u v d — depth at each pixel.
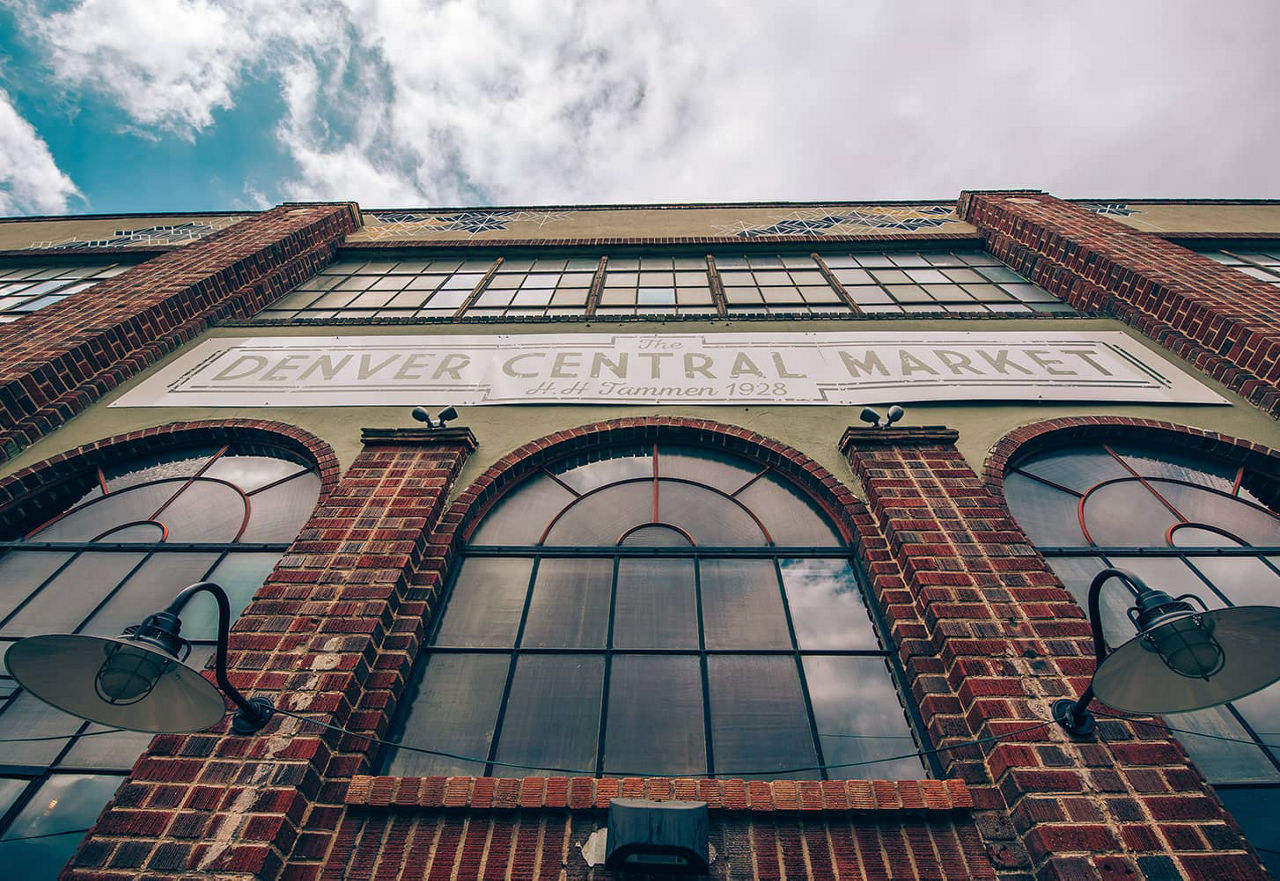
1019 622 3.94
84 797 3.66
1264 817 3.46
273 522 5.45
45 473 5.79
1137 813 3.09
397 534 4.64
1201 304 7.02
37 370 6.36
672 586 4.70
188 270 8.64
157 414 6.40
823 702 3.96
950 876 3.01
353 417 6.24
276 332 7.76
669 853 2.95
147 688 2.65
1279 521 5.37
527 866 3.04
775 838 3.12
